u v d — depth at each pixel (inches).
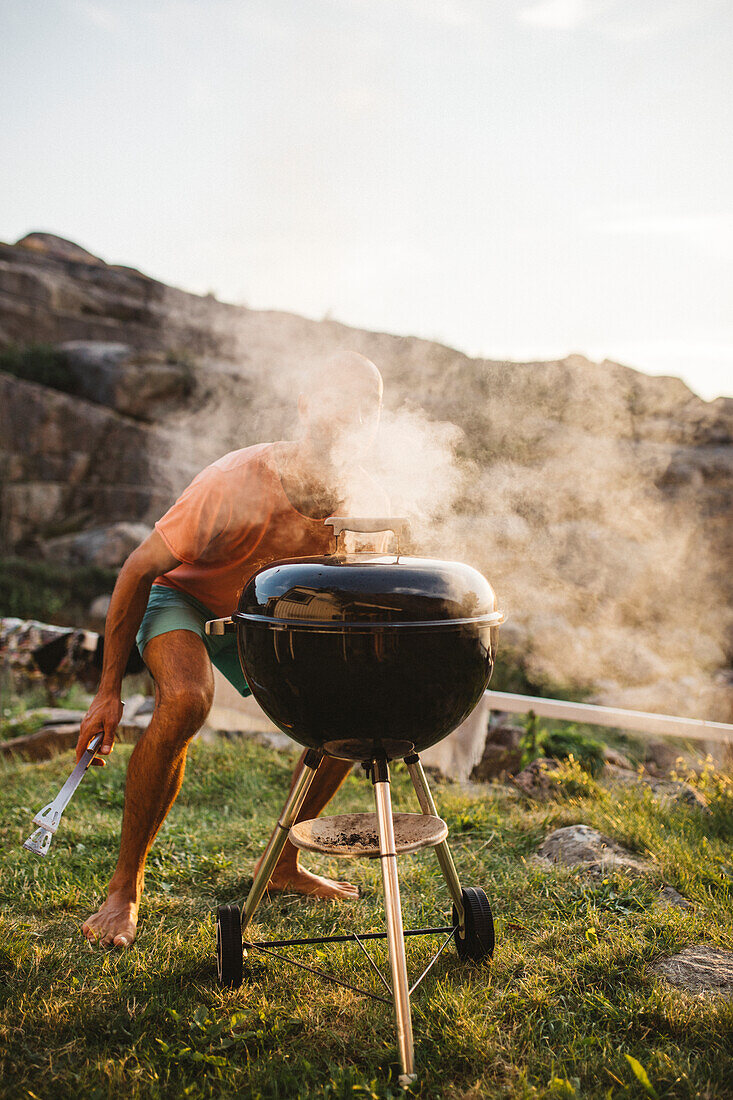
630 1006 75.7
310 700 69.2
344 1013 76.5
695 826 134.9
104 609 588.4
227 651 105.3
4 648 317.7
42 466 735.7
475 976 83.2
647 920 93.4
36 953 86.4
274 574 72.7
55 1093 63.9
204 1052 70.4
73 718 254.4
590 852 118.9
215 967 85.4
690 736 188.4
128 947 89.3
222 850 125.5
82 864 116.2
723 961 84.7
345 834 81.0
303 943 81.2
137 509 744.3
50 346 830.5
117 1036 72.6
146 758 90.9
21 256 956.6
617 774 184.7
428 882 110.2
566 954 87.6
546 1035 72.7
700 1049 70.0
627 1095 63.1
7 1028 72.1
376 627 65.9
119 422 764.0
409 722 70.1
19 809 141.9
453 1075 66.9
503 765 197.6
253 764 181.9
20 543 697.0
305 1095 62.6
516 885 108.2
